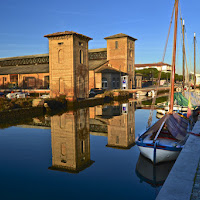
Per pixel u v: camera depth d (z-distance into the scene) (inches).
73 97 1583.4
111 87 2404.0
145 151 481.1
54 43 1696.6
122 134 808.3
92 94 2092.8
